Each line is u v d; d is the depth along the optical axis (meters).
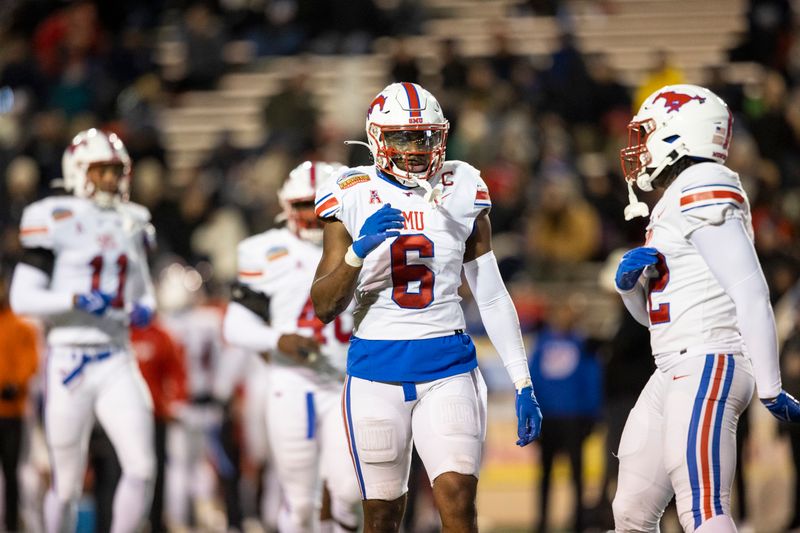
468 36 57.31
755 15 55.62
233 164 49.69
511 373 16.08
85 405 22.50
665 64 50.78
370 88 55.25
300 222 21.91
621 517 16.20
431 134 15.55
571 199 43.78
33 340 29.84
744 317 14.95
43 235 22.61
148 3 60.22
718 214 15.15
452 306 15.77
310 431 21.27
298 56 57.66
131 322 22.89
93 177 22.91
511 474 35.53
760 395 14.92
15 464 29.55
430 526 32.47
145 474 22.34
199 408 33.88
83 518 30.62
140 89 54.91
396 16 57.56
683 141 15.85
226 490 33.56
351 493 20.06
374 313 15.67
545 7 58.09
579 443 32.22
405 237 15.49
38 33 56.00
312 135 49.88
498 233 44.00
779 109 48.72
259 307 22.00
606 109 49.78
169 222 45.91
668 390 15.73
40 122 48.72
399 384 15.54
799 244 41.09
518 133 47.16
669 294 15.77
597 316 41.12
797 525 30.62
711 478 15.15
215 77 56.69
